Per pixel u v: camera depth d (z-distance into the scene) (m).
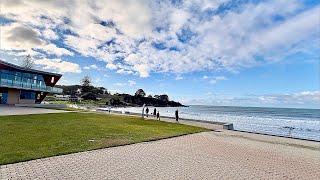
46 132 15.12
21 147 10.93
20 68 46.44
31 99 50.69
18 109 35.69
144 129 19.64
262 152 13.16
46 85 53.78
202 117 77.12
